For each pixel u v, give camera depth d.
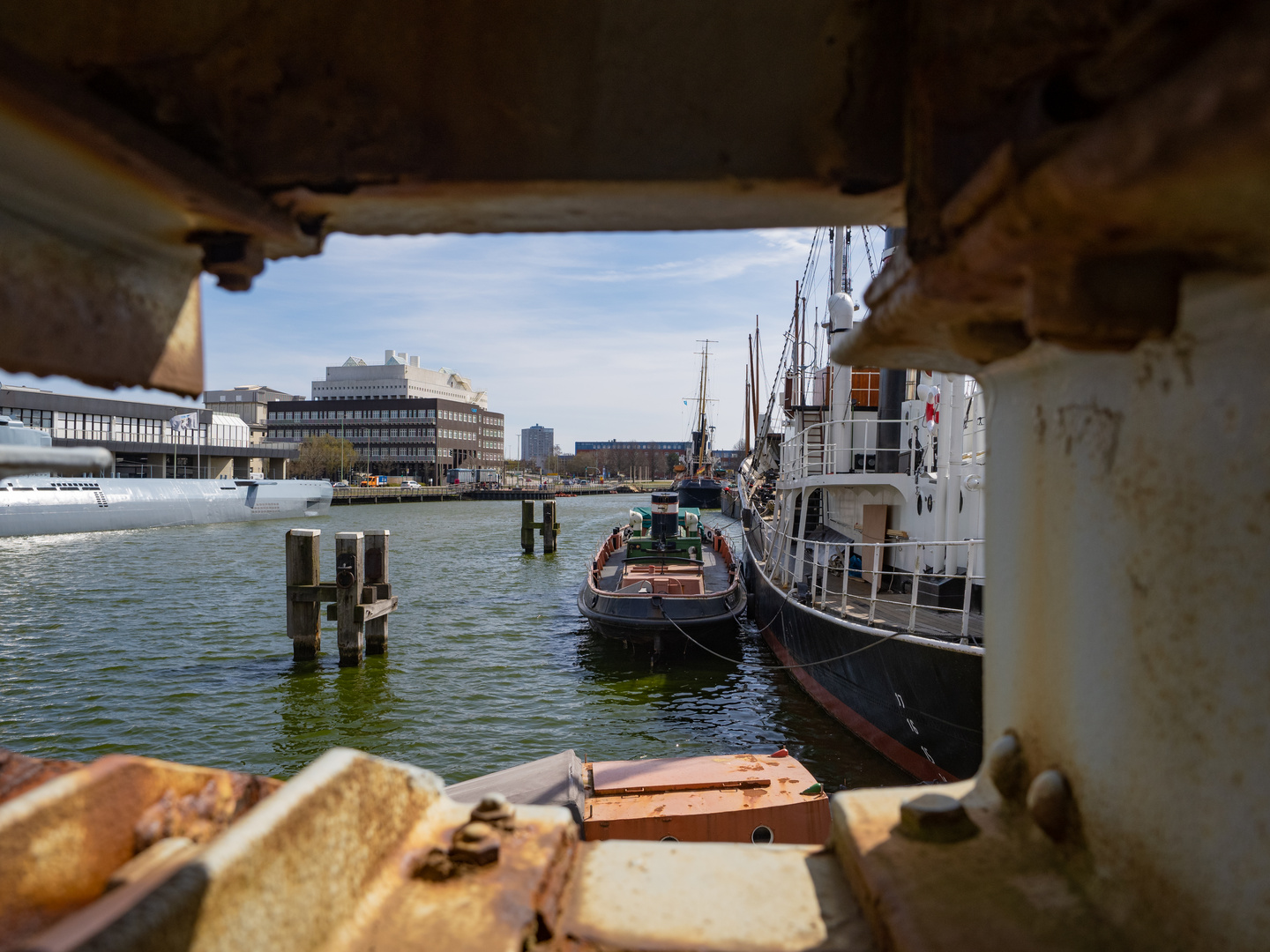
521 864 1.43
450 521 57.28
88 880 1.12
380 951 1.16
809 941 1.31
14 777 1.32
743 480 34.69
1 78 0.73
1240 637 0.93
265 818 1.07
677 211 1.41
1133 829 1.16
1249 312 0.88
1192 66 0.50
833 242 20.02
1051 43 1.02
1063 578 1.39
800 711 11.80
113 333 1.17
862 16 1.23
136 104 1.22
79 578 24.69
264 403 129.00
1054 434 1.43
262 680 14.22
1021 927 1.16
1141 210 0.61
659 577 16.77
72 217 1.05
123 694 13.26
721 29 1.25
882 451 14.14
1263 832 0.90
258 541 36.44
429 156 1.26
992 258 0.83
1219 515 0.97
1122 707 1.19
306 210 1.37
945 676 7.87
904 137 1.21
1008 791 1.55
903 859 1.39
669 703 12.80
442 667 15.14
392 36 1.25
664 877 1.51
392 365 150.12
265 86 1.25
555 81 1.25
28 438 33.53
